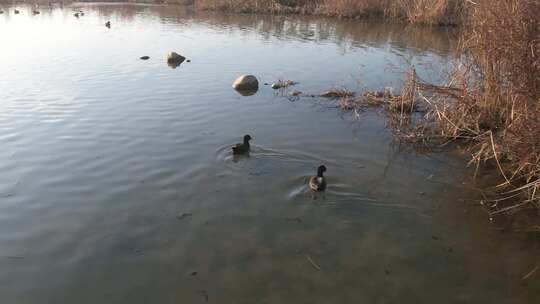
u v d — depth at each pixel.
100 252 7.90
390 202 9.54
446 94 12.84
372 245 8.16
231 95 16.75
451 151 12.12
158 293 7.00
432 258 7.85
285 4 40.97
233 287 7.12
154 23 34.66
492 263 7.74
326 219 8.88
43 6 47.78
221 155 11.56
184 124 13.74
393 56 22.53
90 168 10.84
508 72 10.66
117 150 11.84
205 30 31.20
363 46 25.30
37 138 12.59
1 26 32.44
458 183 10.40
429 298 6.94
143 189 9.91
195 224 8.69
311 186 9.90
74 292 7.02
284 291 7.04
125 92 16.88
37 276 7.34
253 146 12.13
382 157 11.70
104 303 6.80
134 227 8.59
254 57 22.88
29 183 10.15
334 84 18.16
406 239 8.34
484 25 11.40
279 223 8.74
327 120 14.32
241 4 40.84
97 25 33.75
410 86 15.13
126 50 24.36
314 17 37.12
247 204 9.35
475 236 8.47
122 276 7.34
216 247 8.05
